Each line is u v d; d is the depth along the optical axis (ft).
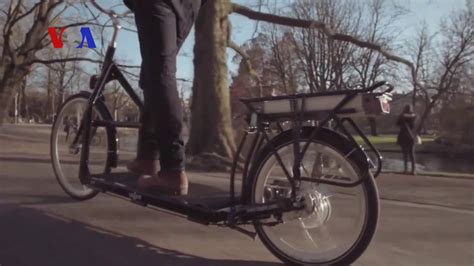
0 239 11.24
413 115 42.19
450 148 130.93
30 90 272.72
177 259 10.34
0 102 78.84
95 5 13.47
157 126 10.76
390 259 10.91
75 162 14.51
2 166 22.20
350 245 9.56
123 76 13.24
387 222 14.30
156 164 12.01
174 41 10.82
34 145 45.91
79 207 14.17
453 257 11.16
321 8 85.87
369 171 9.27
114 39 13.37
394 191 22.25
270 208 9.79
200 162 30.81
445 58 139.03
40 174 19.61
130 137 14.10
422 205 17.78
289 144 9.91
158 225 12.69
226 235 12.05
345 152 9.36
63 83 124.57
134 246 11.08
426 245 12.08
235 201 10.41
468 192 22.33
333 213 10.71
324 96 9.45
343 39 48.47
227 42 37.47
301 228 10.58
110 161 13.19
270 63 100.73
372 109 8.93
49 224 12.47
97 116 13.29
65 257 10.27
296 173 9.70
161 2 10.62
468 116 134.51
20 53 77.00
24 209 13.78
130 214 13.60
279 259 10.19
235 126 34.60
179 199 10.52
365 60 108.27
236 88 54.80
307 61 106.83
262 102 10.12
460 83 137.49
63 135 14.66
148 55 10.72
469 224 14.34
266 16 43.09
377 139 132.26
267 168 10.15
